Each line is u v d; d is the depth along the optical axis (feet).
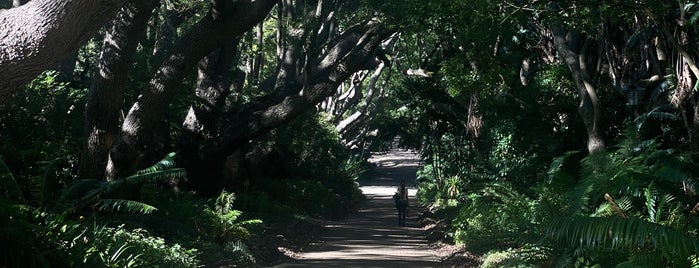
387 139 139.54
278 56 128.67
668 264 36.58
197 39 75.36
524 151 91.50
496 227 75.05
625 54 75.05
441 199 145.89
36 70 32.81
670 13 61.52
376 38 100.17
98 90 70.49
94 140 71.97
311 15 111.75
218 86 99.50
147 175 59.88
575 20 62.28
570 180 55.72
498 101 90.94
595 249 41.78
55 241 40.29
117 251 43.37
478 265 64.28
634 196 45.88
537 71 97.71
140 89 93.45
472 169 122.52
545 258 47.03
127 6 67.72
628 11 60.70
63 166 79.66
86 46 118.21
